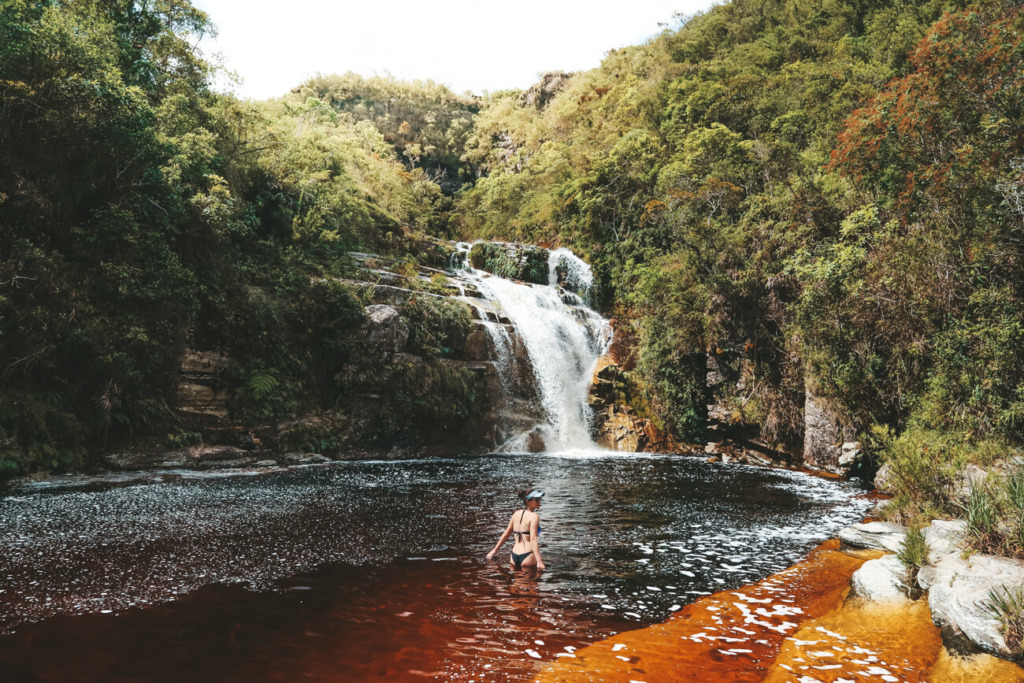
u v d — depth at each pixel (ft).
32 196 42.52
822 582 23.18
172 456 45.96
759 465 63.26
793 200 68.59
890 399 53.78
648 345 75.72
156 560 23.47
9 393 39.88
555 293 90.53
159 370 48.37
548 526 31.42
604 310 94.22
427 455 60.44
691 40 153.38
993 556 20.54
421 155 184.75
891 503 33.94
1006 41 47.91
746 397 68.13
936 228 48.19
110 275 45.14
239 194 68.74
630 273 88.89
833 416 58.44
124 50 53.78
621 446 68.49
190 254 54.03
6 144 42.45
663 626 18.45
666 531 30.96
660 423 71.15
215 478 42.37
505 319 75.51
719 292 70.44
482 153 180.75
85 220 47.24
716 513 35.70
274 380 53.67
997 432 39.14
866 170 62.80
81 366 43.52
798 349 62.80
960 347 43.88
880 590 21.27
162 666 14.65
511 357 72.08
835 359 57.93
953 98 52.01
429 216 128.47
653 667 15.47
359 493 38.63
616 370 75.36
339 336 58.39
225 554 24.52
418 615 18.66
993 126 45.93
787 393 64.75
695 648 16.81
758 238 71.56
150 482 39.63
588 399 73.46
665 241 89.71
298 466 49.67
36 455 39.55
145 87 59.31
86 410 43.47
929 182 52.60
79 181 45.85
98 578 21.18
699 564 25.30
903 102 55.67
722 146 93.35
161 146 49.26
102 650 15.47
